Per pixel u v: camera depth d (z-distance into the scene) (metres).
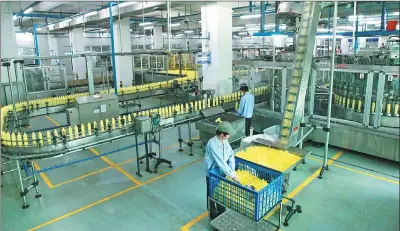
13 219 4.48
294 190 5.09
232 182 3.50
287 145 4.47
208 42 9.79
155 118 5.81
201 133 7.05
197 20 15.23
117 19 13.22
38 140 4.83
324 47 15.39
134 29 18.84
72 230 4.20
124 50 14.41
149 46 23.38
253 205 3.36
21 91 10.74
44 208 4.75
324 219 4.26
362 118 6.24
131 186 5.42
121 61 14.43
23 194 4.74
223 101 8.21
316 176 5.59
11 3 11.18
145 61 15.61
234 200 3.56
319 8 4.54
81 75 18.47
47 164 6.52
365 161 6.20
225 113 7.36
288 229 4.04
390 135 5.72
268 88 8.75
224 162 3.67
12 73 11.00
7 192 5.28
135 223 4.32
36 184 5.04
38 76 11.80
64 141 5.04
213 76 9.88
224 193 3.66
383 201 4.70
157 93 11.92
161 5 9.86
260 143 4.71
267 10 13.34
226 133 3.71
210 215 4.20
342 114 6.77
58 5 12.88
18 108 8.34
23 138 4.86
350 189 5.09
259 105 8.26
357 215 4.34
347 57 8.84
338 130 6.52
